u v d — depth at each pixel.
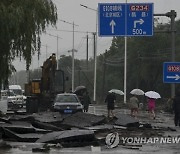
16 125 46.38
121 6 62.41
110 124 55.38
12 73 52.34
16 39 46.56
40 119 55.41
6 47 46.03
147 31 62.62
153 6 62.47
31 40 48.03
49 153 32.44
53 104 73.19
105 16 62.41
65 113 69.69
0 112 65.44
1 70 49.62
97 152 33.31
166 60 155.50
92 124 52.97
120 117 56.72
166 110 101.00
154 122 67.25
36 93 94.38
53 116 61.81
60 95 74.56
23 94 119.81
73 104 70.69
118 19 62.44
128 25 62.53
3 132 41.69
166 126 59.03
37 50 50.06
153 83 160.62
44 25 50.38
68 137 37.22
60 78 93.19
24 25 46.78
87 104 89.69
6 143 37.78
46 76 91.44
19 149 34.41
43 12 49.75
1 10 43.88
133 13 62.47
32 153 32.34
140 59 157.88
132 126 54.03
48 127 47.66
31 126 45.78
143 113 93.31
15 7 45.22
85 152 33.22
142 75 160.75
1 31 44.09
